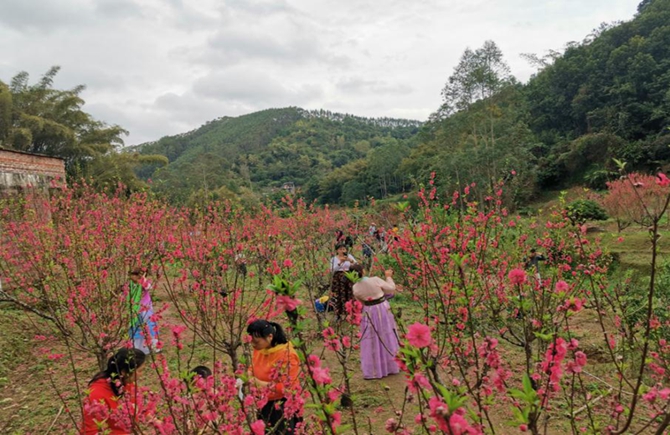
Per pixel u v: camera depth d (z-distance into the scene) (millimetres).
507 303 4609
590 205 17562
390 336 5449
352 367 5711
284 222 8781
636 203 14719
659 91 41188
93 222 6914
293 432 3016
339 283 6523
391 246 5848
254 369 3336
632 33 47750
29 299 6840
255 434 2270
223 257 5523
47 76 31750
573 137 48594
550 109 51719
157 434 2695
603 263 6145
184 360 6023
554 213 5711
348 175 76188
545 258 5527
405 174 60375
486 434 2270
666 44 44094
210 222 6555
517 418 1728
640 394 2365
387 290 5512
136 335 5703
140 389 3047
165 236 6516
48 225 6500
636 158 37250
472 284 3740
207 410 2771
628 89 42031
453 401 1395
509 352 5621
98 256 5480
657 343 4234
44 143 28812
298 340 1938
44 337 6441
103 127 33094
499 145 33000
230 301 4723
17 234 6613
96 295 5520
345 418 4418
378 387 5141
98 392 2982
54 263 5625
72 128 31188
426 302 4023
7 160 9906
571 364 2100
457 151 34062
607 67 45844
